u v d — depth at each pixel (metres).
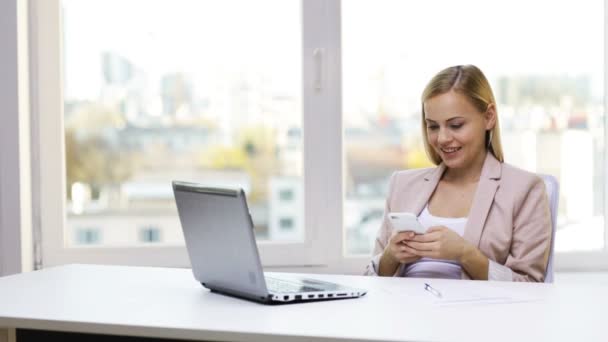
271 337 1.61
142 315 1.79
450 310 1.82
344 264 3.45
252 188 3.48
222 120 3.47
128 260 3.42
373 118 3.45
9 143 3.25
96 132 3.47
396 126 3.45
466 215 2.64
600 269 3.45
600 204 3.48
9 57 3.24
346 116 3.45
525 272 2.49
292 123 3.46
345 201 3.47
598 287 2.12
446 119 2.62
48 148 3.40
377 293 2.06
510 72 3.42
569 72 3.43
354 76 3.44
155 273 2.43
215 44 3.46
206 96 3.46
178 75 3.46
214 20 3.45
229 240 1.93
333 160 3.43
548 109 3.44
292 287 2.04
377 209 3.47
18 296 2.03
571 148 3.45
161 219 3.48
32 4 3.37
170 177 3.48
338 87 3.41
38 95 3.39
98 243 3.47
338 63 3.41
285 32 3.45
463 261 2.39
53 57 3.40
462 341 1.52
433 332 1.60
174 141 3.47
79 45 3.46
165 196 3.48
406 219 2.35
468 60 3.42
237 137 3.47
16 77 3.24
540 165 3.45
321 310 1.83
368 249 3.49
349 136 3.46
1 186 3.26
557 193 2.62
